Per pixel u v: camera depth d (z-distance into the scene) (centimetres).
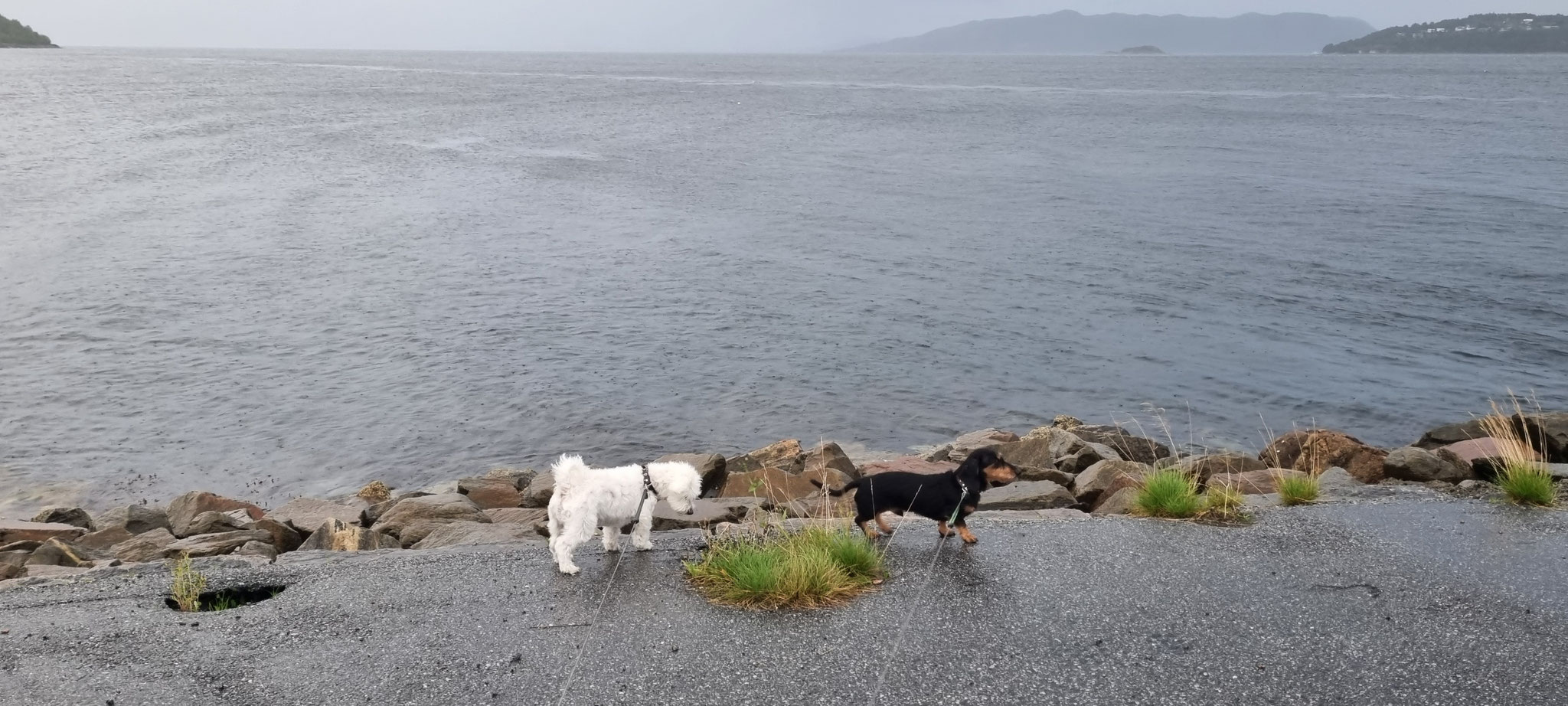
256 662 564
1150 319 2395
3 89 10431
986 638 592
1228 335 2267
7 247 2967
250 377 1898
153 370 1923
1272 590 668
